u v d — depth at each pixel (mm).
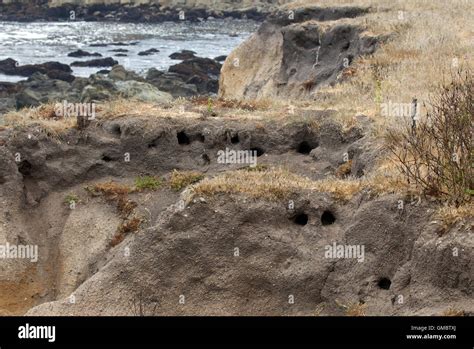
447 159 10484
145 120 14258
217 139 14086
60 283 12328
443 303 9281
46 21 69688
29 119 14430
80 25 67500
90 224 13016
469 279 9156
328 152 13758
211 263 10555
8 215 13008
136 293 10453
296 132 14188
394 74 17828
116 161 14102
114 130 14344
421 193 10141
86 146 14094
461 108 11555
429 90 15961
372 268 10117
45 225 13266
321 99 16766
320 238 10656
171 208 11023
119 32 62500
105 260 12219
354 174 12609
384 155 12078
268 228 10727
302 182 11242
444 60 18531
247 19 75062
